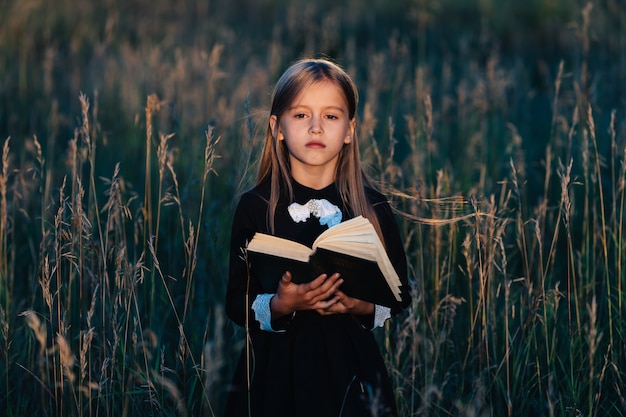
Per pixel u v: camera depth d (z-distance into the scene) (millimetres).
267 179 2775
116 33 9250
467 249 3148
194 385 3072
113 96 6543
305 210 2678
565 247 4352
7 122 6203
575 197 4668
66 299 3480
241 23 10422
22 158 4930
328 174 2750
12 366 3363
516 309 3650
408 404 3238
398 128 6145
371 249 2281
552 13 9602
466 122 5883
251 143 3424
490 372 3285
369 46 8711
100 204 4723
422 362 3369
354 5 11016
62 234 3018
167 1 10914
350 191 2740
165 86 5902
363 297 2418
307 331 2615
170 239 4117
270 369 2605
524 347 3332
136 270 2996
